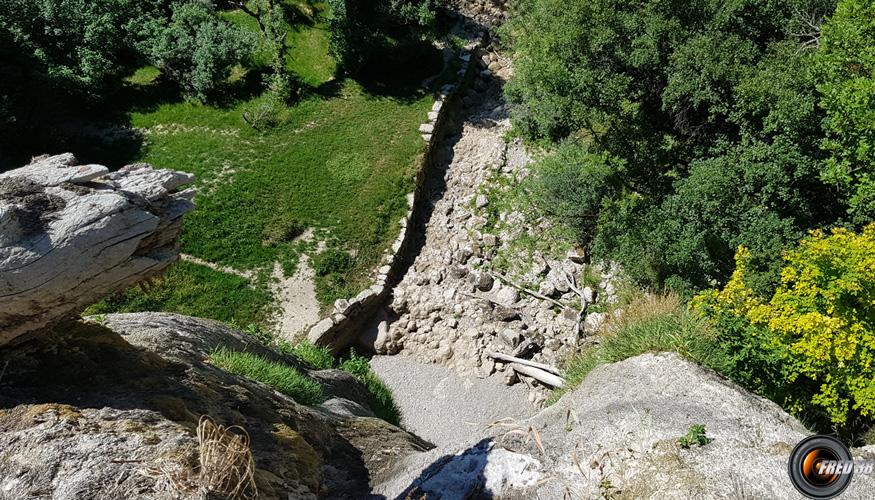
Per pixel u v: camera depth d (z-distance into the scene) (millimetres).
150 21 24156
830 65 13289
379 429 9055
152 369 6621
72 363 6062
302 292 18734
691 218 14953
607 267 18375
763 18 16797
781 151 14039
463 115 26750
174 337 8180
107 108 22688
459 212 22359
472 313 19109
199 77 23062
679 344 7906
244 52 23906
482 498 6027
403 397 17422
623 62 16969
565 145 19812
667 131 18109
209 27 23812
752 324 8805
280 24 25156
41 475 4836
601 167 16281
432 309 19344
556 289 19438
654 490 5641
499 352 18000
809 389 9133
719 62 15070
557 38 16922
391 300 19625
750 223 14219
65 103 22125
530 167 22719
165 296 17578
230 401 6879
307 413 7977
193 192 5984
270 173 21734
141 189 5562
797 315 8789
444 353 18469
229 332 10352
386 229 20828
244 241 19594
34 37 21875
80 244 5105
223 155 22016
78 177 5355
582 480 5957
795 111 13656
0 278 4828
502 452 6422
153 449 5086
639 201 16750
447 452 6809
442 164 24469
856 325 8484
